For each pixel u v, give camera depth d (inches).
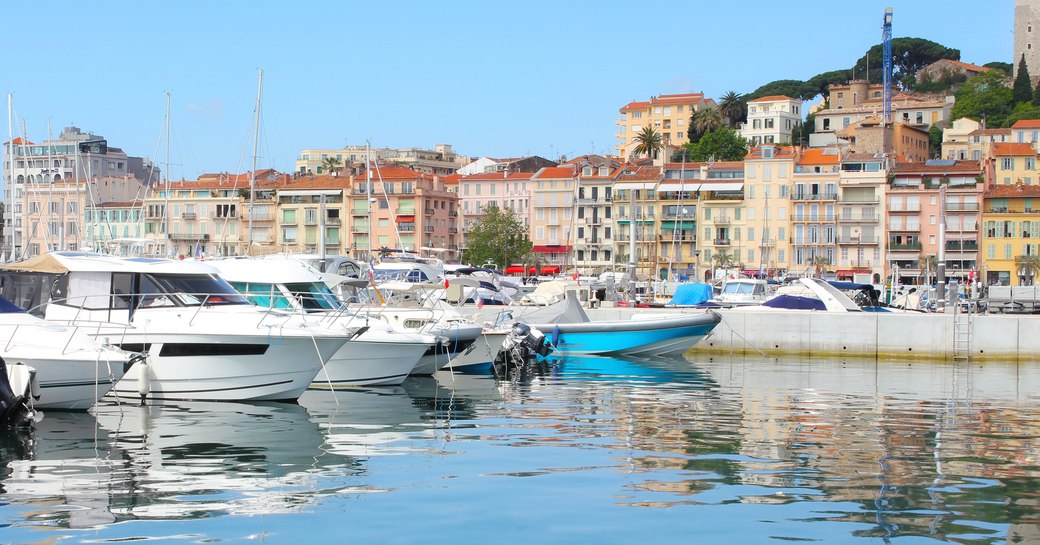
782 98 7603.4
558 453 828.0
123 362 944.3
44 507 636.7
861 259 5017.2
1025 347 1822.1
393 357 1283.2
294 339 1056.8
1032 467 789.2
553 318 1825.8
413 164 7495.1
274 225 5497.1
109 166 6225.4
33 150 5561.0
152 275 1141.1
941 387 1393.9
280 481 714.2
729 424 1000.9
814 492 697.0
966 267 4884.4
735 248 5177.2
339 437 887.7
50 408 965.2
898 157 5999.0
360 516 627.8
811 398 1236.5
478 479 727.7
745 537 592.4
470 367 1504.7
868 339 1893.5
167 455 794.8
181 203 5502.0
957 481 735.7
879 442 901.2
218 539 579.2
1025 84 7322.8
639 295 3275.1
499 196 5841.5
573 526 610.5
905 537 596.1
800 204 5098.4
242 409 1027.3
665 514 637.3
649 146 6407.5
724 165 5324.8
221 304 1148.5
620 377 1460.4
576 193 5477.4
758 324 1945.1
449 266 2746.1
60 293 1130.7
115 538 577.6
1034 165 5329.7
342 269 2118.6
